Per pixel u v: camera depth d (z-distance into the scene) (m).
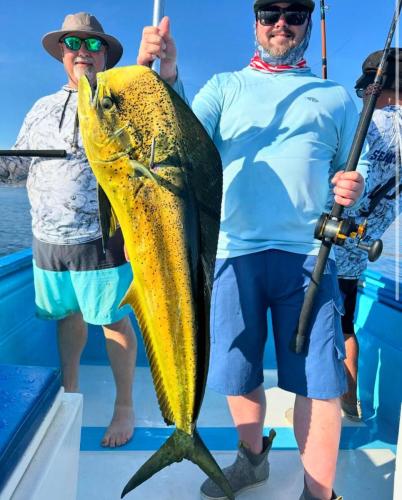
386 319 2.45
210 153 1.26
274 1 1.66
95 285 2.13
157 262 1.22
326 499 1.62
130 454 2.01
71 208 2.08
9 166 2.37
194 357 1.25
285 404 2.56
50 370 1.14
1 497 0.82
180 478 1.89
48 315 2.28
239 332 1.68
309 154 1.64
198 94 1.77
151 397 2.55
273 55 1.71
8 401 1.00
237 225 1.69
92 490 1.79
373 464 2.03
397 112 2.12
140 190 1.19
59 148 2.10
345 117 1.74
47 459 0.97
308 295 1.54
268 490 1.84
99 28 2.34
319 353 1.60
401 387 2.27
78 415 1.16
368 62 2.25
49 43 2.32
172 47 1.33
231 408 1.82
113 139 1.19
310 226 1.67
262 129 1.66
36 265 2.23
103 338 3.03
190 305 1.24
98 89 1.20
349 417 2.36
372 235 2.30
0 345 2.30
